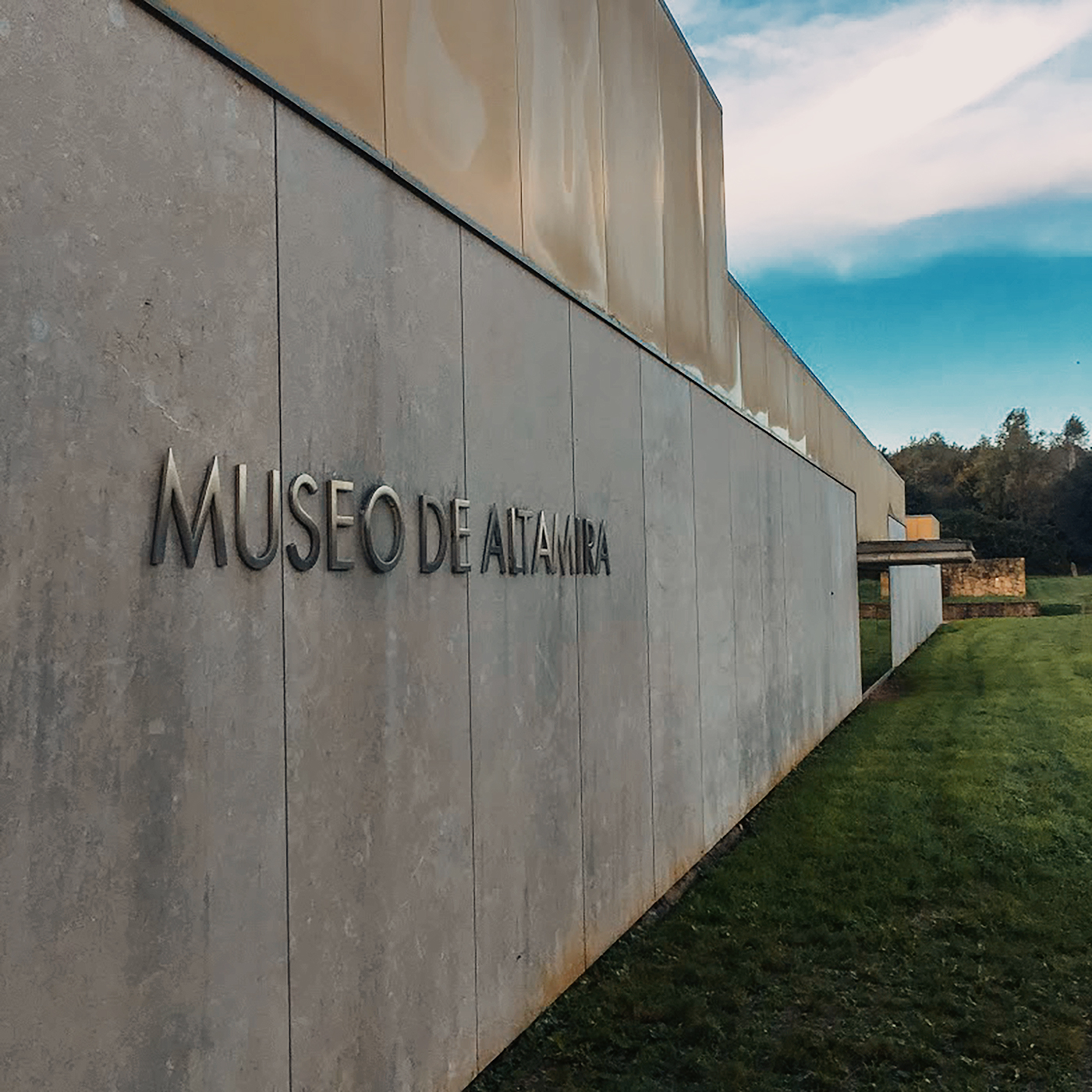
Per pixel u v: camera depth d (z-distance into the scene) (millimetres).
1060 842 8008
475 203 4543
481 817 4340
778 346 11758
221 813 2830
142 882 2555
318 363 3336
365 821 3514
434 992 3920
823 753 12398
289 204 3223
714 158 9062
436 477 4062
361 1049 3447
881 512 26922
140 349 2596
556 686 5168
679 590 7383
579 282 5758
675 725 7117
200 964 2740
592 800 5582
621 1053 4555
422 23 4152
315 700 3268
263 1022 2973
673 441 7414
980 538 67125
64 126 2395
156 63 2689
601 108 6258
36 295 2305
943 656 25500
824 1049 4613
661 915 6410
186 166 2787
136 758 2547
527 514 4898
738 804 8695
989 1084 4414
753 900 6602
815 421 14195
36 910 2266
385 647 3662
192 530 2746
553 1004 4961
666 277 7469
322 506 3326
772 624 10570
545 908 4938
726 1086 4289
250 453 2994
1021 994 5273
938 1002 5125
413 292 3943
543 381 5168
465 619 4258
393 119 3896
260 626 3012
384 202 3766
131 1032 2506
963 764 11172
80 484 2404
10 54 2260
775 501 11141
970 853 7684
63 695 2346
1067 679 19438
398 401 3803
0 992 2178
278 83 3164
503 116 4879
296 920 3141
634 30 6934
